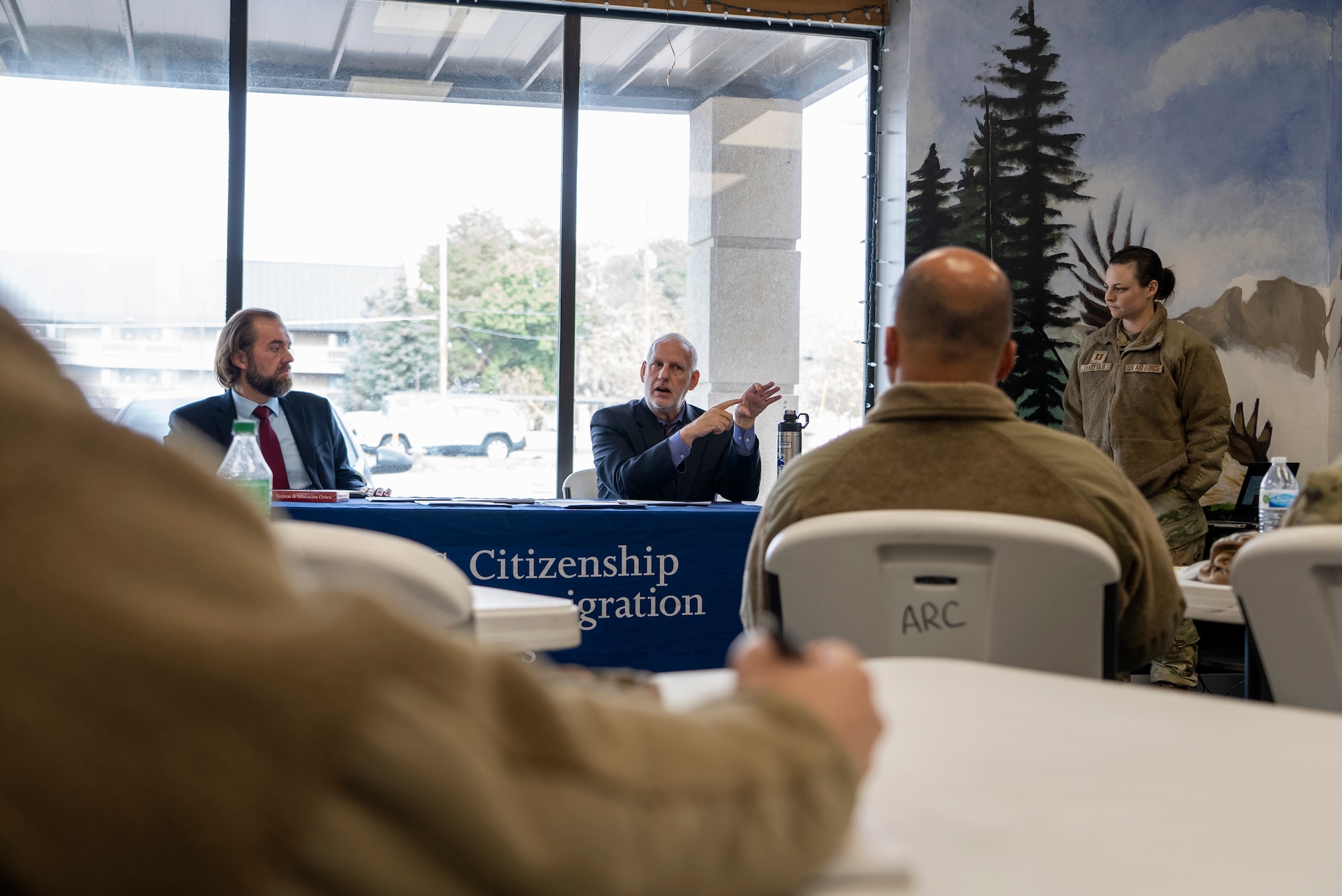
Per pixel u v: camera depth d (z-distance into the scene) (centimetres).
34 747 24
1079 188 531
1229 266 536
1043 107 529
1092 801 48
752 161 557
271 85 510
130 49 494
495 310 536
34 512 26
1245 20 538
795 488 144
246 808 25
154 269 498
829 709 37
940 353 147
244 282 508
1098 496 133
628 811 30
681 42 549
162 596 26
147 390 497
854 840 41
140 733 25
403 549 77
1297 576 108
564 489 415
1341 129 534
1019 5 529
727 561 307
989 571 122
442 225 530
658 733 33
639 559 302
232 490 31
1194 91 536
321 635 27
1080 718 61
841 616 128
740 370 556
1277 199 538
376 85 521
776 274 559
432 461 530
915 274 149
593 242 544
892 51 546
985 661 124
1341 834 44
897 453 139
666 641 304
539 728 30
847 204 564
